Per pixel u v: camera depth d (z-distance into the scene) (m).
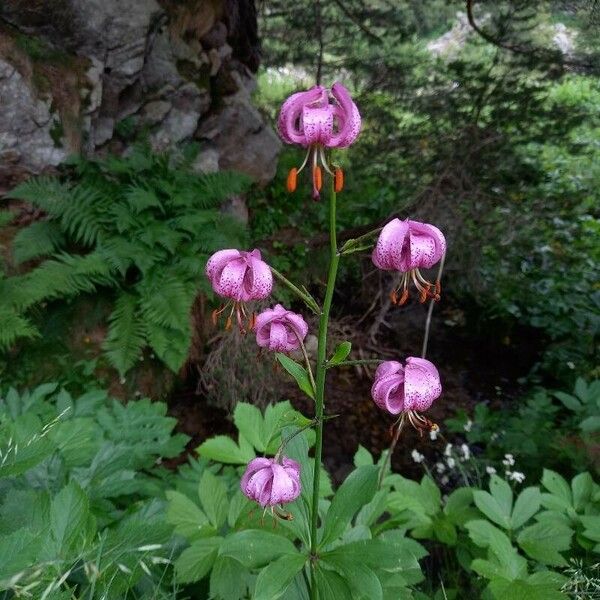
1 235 0.80
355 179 1.15
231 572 0.34
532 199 0.95
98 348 0.78
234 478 0.47
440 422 0.87
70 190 0.84
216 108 1.12
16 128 0.81
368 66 1.16
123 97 0.99
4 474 0.29
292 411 0.41
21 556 0.22
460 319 1.12
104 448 0.38
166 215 0.89
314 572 0.29
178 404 0.84
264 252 1.07
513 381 0.97
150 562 0.28
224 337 0.83
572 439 0.57
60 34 0.89
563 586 0.37
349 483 0.31
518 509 0.43
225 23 1.19
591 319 0.90
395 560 0.28
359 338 1.04
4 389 0.71
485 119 0.97
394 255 0.25
